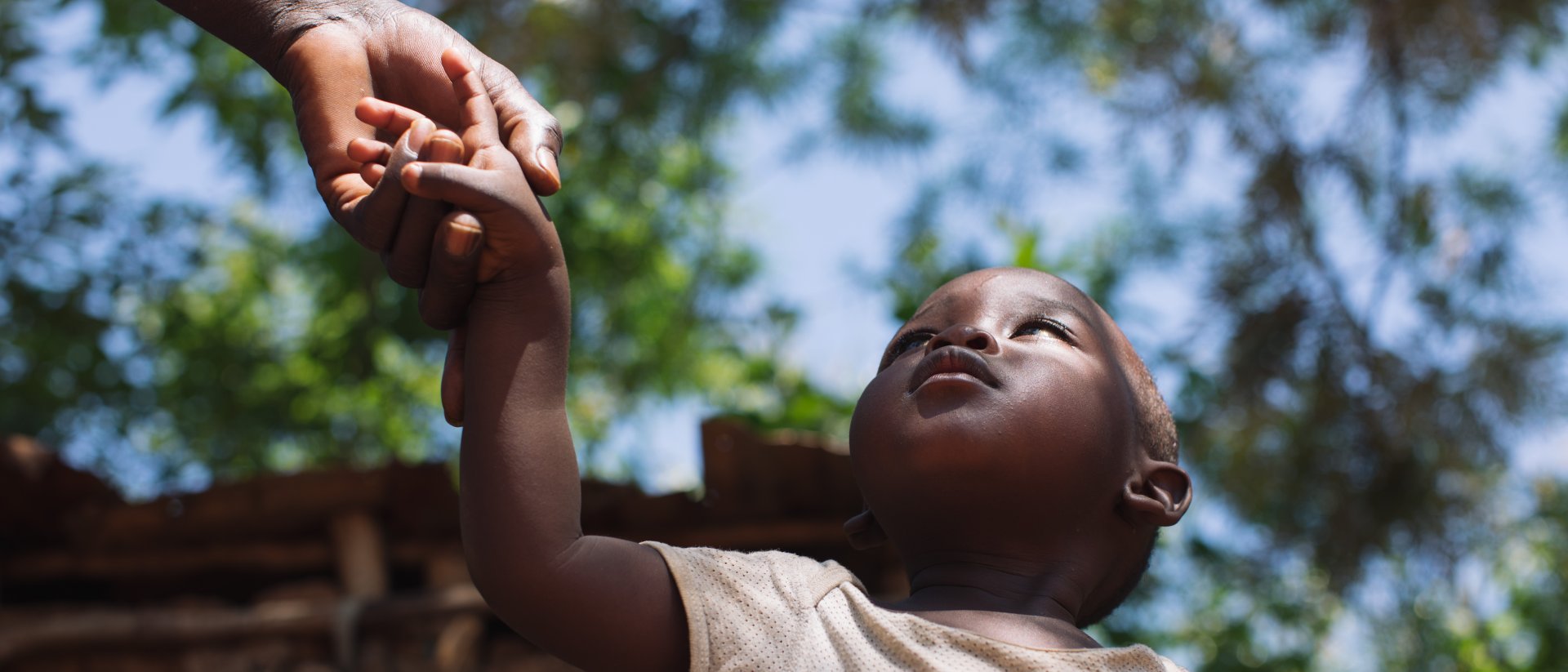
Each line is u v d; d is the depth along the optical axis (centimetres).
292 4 200
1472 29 912
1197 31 1022
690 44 1084
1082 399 205
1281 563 1002
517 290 175
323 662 543
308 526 559
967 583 201
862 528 223
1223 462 995
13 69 1036
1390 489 946
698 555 187
